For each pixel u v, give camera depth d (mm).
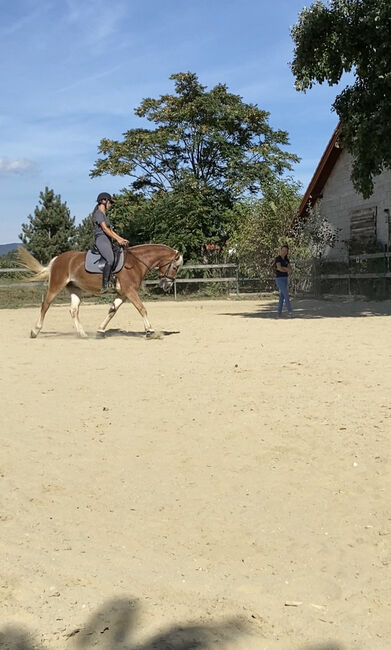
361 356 10719
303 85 18906
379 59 17828
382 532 4582
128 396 8273
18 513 4941
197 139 36719
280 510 4988
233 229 34438
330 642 3371
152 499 5227
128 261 14000
